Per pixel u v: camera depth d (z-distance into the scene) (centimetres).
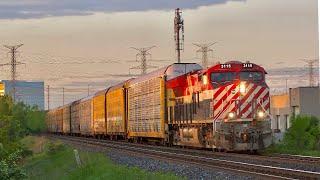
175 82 7125
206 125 6162
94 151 7375
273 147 6475
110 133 11000
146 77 8450
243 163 4419
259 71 6050
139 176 3809
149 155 6028
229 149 5850
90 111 13100
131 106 9325
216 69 5994
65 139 13012
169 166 4734
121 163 5441
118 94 10106
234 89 5925
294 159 4944
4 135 7081
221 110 5903
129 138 9631
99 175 4262
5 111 8838
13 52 15838
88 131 13462
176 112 7169
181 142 7019
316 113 9325
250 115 5912
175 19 13162
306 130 6738
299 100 9369
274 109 10800
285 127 10238
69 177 4681
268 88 6022
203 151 6275
